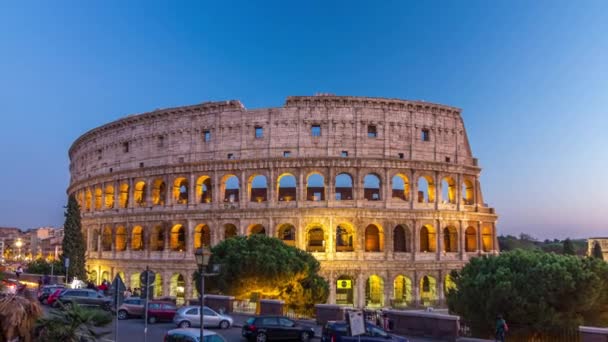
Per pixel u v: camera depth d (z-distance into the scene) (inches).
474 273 2989.7
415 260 4306.1
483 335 2709.2
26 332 812.6
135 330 2475.4
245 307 3457.2
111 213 5000.0
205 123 4621.1
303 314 3467.0
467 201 4771.2
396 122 4478.3
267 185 4357.8
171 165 4643.2
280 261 3356.3
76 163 6033.5
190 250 4468.5
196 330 1768.0
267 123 4463.6
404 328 2402.8
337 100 4426.7
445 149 4613.7
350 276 4195.4
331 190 4298.7
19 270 5457.7
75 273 4842.5
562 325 2573.8
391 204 4350.4
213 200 4473.4
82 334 1418.6
